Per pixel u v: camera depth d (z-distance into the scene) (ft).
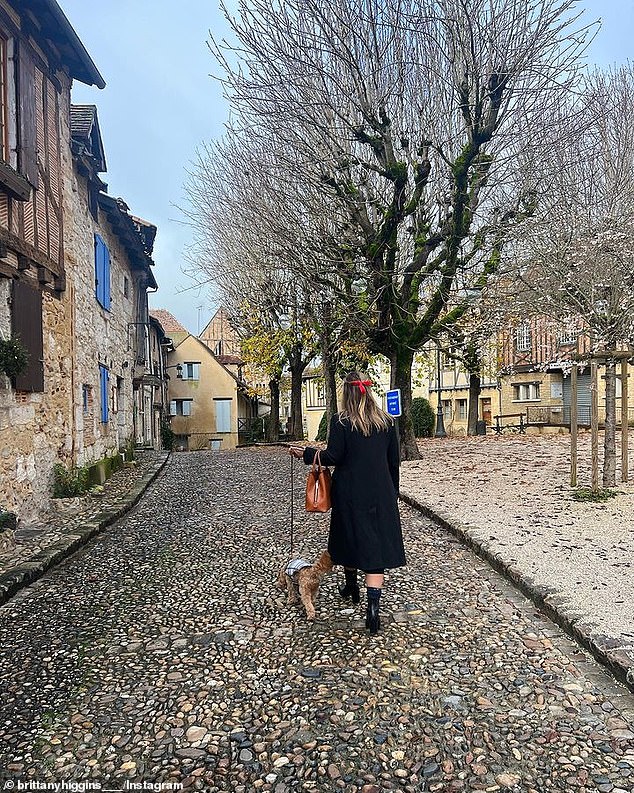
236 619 15.69
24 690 12.17
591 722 10.54
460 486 34.12
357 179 40.78
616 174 35.50
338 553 14.96
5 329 25.13
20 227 25.95
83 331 38.65
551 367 87.56
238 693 11.89
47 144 30.27
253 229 52.44
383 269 40.73
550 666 12.63
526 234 37.58
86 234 40.32
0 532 21.94
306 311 61.72
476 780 9.12
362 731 10.46
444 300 42.70
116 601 17.29
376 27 35.29
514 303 43.75
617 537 21.67
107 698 11.82
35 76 28.50
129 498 34.04
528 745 9.93
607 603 15.17
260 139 44.60
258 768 9.57
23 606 16.99
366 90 36.42
